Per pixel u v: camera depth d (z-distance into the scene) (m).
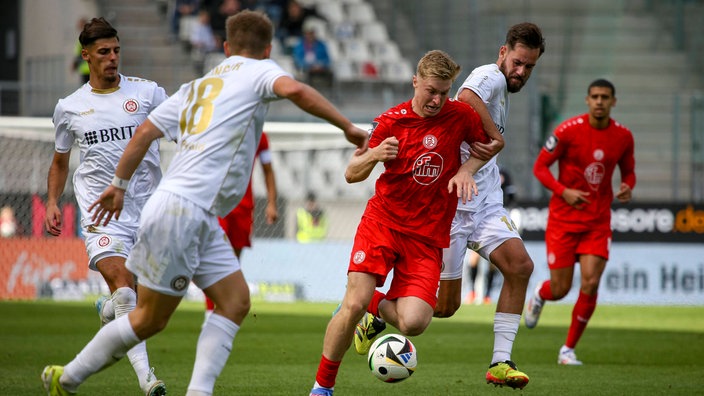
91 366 17.06
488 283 56.41
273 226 60.69
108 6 80.75
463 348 33.47
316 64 79.12
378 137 20.33
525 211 55.94
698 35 88.12
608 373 27.17
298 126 62.09
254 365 28.30
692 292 56.38
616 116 80.00
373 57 86.06
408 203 20.39
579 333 29.55
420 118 20.11
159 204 16.59
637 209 56.28
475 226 23.94
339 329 19.64
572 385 24.64
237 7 81.94
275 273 58.16
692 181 66.12
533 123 68.50
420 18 87.31
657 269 56.28
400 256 20.72
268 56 17.72
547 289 32.72
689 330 40.91
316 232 61.66
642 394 23.14
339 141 64.62
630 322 44.78
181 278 16.75
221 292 17.14
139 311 17.02
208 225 16.80
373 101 80.44
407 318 20.03
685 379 25.88
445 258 24.03
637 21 88.62
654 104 80.69
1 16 81.19
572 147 31.22
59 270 55.12
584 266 30.59
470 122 20.44
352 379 25.67
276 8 83.44
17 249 54.38
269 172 39.09
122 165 17.45
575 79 84.31
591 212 31.02
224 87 16.95
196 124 16.89
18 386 23.41
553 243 31.62
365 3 89.69
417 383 24.89
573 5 89.06
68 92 75.25
